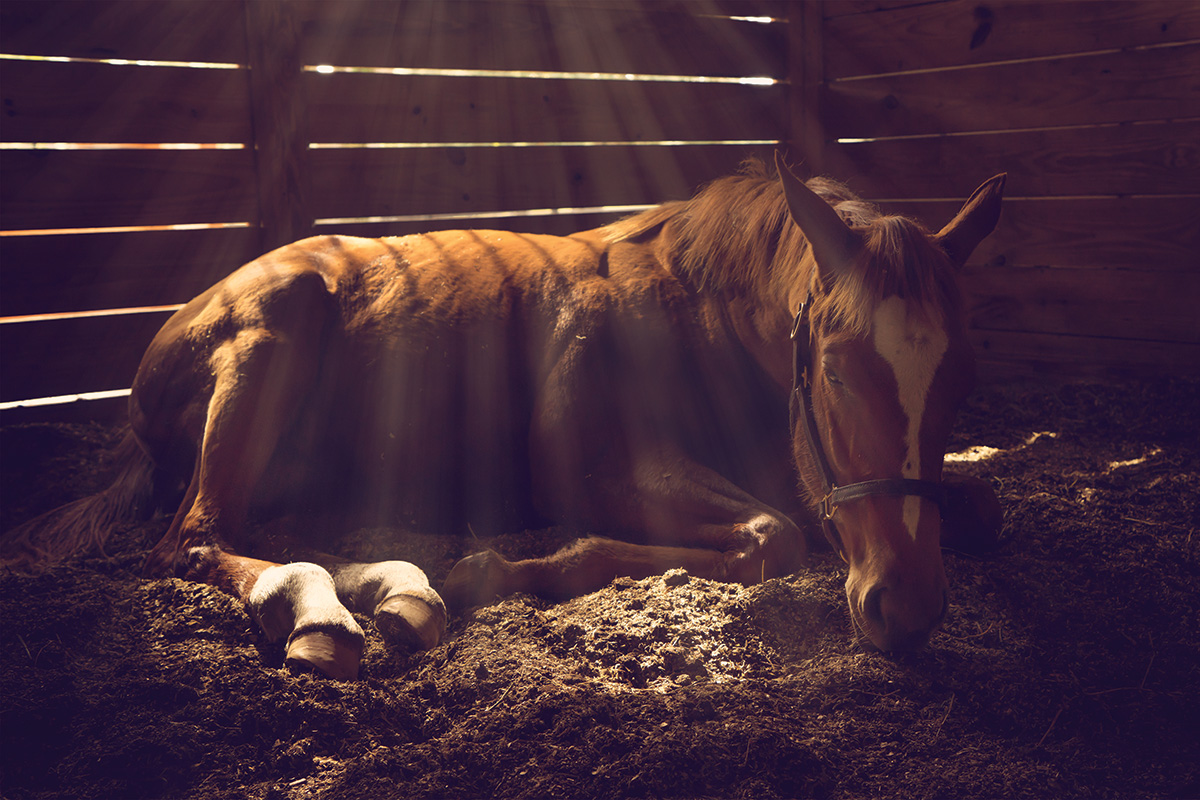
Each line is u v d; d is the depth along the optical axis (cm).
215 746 186
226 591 253
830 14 586
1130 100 458
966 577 264
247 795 173
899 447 198
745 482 296
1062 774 178
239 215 462
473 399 301
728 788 171
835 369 205
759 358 280
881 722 194
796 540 257
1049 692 203
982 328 536
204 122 447
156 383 312
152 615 243
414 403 301
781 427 291
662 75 566
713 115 578
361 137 481
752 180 300
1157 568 271
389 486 309
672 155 570
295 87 458
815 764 178
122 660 217
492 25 507
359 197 483
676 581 251
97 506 335
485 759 180
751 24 588
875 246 204
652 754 176
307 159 465
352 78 474
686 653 217
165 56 436
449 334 303
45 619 235
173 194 442
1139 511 321
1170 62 441
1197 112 435
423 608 231
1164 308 457
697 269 299
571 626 230
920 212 561
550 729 189
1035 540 294
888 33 559
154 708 199
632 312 295
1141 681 211
